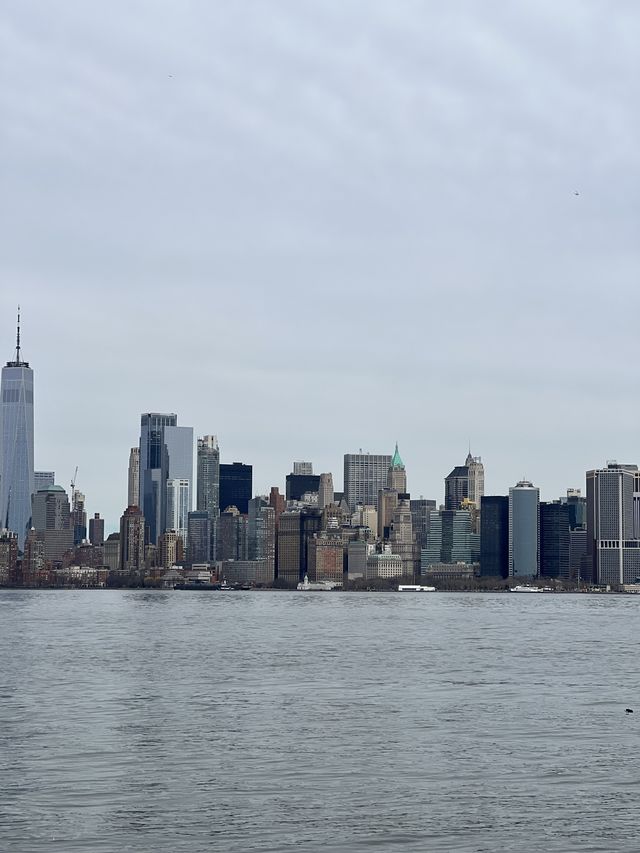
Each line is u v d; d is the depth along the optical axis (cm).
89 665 17475
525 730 10619
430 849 6731
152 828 7125
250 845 6800
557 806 7681
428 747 9719
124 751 9512
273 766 8931
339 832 7062
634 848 6744
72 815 7419
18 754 9369
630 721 11181
